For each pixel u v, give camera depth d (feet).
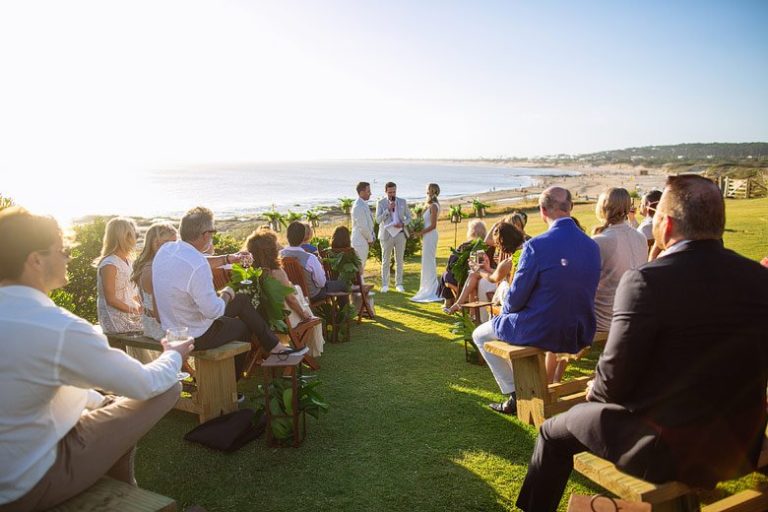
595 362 18.42
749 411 6.57
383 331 22.75
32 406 6.42
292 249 20.94
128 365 7.04
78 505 6.86
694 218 6.72
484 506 9.81
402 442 12.35
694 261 6.63
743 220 54.70
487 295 19.31
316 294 20.53
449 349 19.95
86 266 21.57
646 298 6.63
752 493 8.41
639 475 6.84
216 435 12.05
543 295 12.22
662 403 6.68
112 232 14.44
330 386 16.10
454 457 11.62
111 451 7.30
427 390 15.70
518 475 10.89
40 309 6.57
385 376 16.96
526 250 12.48
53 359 6.40
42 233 6.68
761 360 6.42
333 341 20.94
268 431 12.15
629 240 14.28
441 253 50.85
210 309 12.47
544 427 8.67
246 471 11.09
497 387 15.92
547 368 14.26
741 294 6.42
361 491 10.32
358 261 24.35
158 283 12.52
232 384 13.61
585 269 12.16
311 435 12.74
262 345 14.71
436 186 28.99
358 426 13.24
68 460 6.89
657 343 6.70
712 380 6.42
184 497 10.17
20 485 6.45
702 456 6.56
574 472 11.07
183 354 8.46
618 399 7.17
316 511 9.68
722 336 6.37
